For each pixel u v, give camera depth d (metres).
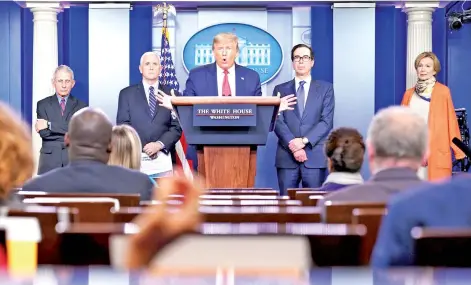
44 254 1.49
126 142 4.17
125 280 1.06
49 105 8.39
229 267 1.22
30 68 10.38
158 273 1.12
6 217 1.63
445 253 1.46
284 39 9.70
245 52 9.65
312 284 1.05
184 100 5.76
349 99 9.31
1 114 2.09
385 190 2.64
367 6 9.30
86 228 1.51
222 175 5.85
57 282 1.03
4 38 10.33
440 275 1.08
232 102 5.73
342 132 3.61
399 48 10.02
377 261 1.84
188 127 5.84
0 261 1.45
